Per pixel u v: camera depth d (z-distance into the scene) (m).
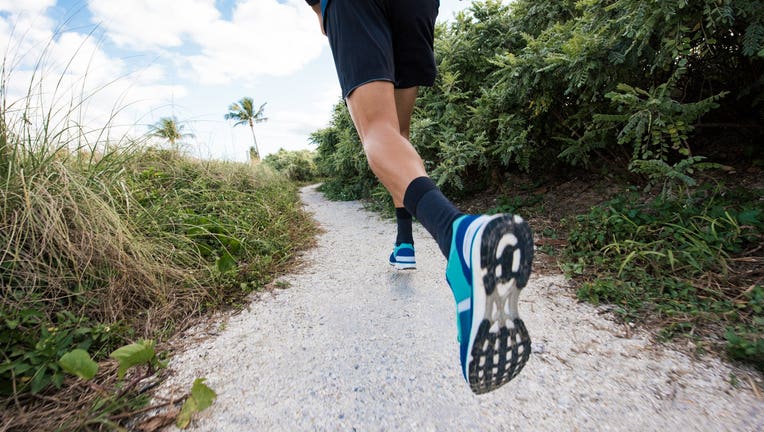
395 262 1.57
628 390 0.78
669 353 0.90
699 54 1.54
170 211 1.85
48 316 1.03
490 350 0.67
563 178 2.58
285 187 5.87
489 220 0.62
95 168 1.74
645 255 1.35
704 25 1.35
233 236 1.89
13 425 0.73
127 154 2.21
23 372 0.82
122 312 1.19
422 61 1.28
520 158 2.27
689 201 1.50
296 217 3.11
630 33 1.41
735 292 1.10
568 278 1.37
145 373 0.91
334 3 1.01
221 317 1.24
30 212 1.17
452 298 1.30
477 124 2.45
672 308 1.07
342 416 0.75
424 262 1.73
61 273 1.14
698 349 0.89
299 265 1.81
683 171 1.46
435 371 0.89
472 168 2.99
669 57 1.42
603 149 2.31
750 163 1.83
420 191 0.79
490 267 0.64
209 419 0.76
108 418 0.75
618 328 1.03
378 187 3.36
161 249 1.49
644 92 1.43
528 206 2.32
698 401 0.73
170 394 0.84
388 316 1.19
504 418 0.72
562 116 2.20
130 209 1.63
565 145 2.28
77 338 1.00
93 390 0.84
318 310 1.27
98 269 1.24
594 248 1.56
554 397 0.77
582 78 1.63
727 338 0.87
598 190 2.21
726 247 1.28
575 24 1.87
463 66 2.86
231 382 0.88
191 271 1.47
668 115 1.40
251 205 2.73
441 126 2.65
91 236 1.24
